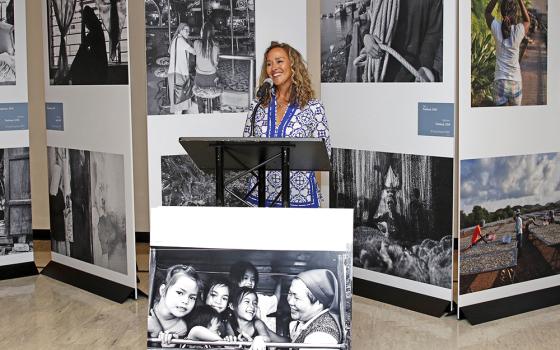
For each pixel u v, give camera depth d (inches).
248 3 242.8
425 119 214.8
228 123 243.1
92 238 251.4
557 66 221.0
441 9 208.1
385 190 228.4
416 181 219.3
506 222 215.2
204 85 237.8
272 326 144.5
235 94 243.6
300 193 189.9
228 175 241.4
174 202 236.1
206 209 147.8
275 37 248.5
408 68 218.2
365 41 230.4
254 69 245.8
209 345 145.9
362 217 236.1
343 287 143.2
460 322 210.1
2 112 265.9
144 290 249.3
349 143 237.8
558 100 222.4
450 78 207.0
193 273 147.1
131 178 231.6
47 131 268.8
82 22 245.1
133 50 313.0
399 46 220.5
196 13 234.8
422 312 218.1
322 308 143.4
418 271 221.5
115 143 235.8
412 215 221.5
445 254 213.8
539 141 219.5
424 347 190.1
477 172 208.1
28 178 272.7
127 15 226.5
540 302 222.5
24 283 262.2
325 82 243.9
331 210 144.6
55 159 266.5
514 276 218.4
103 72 237.9
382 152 228.2
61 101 259.0
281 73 183.0
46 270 273.3
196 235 147.6
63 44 255.1
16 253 270.5
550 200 223.1
